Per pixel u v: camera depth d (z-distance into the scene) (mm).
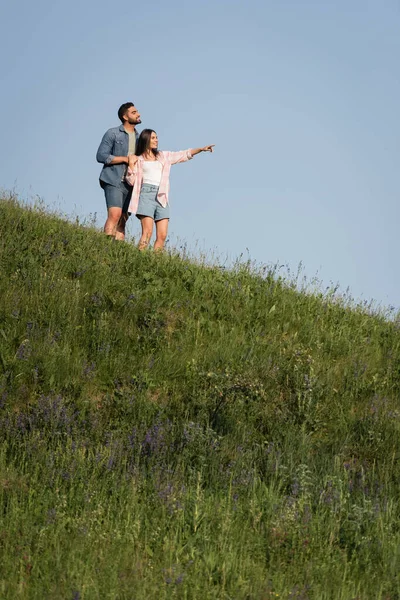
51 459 17078
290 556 14820
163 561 14039
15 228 29391
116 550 14125
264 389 22094
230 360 23375
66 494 16141
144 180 31328
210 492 16828
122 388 21547
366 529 15953
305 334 26062
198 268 29141
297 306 27891
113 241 30531
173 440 18922
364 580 14312
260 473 18250
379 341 26734
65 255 28438
